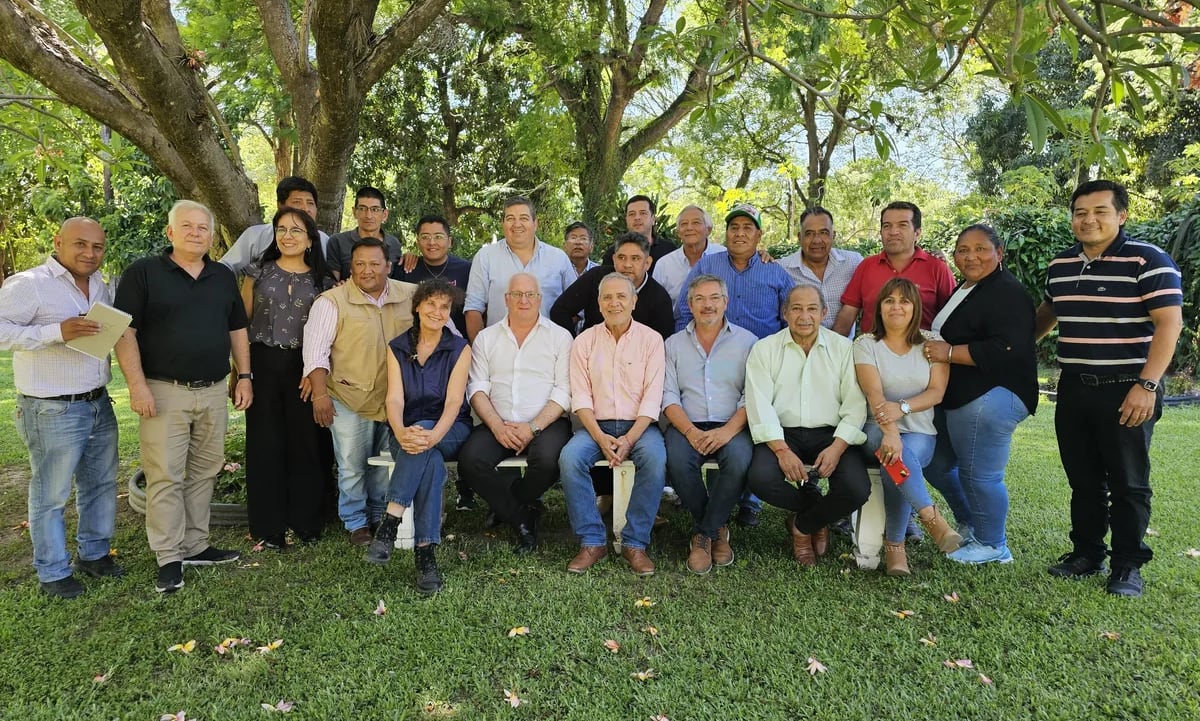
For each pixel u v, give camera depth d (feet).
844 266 13.84
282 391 12.23
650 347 12.36
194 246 10.69
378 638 9.17
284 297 12.23
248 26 17.28
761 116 55.57
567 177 42.06
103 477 10.98
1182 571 11.02
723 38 7.29
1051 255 30.68
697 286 12.23
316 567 11.46
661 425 12.78
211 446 11.29
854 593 10.57
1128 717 7.58
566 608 9.98
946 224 36.01
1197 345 27.86
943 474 12.23
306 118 15.06
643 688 8.14
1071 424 10.93
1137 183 54.60
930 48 6.01
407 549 12.21
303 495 12.49
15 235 62.75
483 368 12.60
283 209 12.07
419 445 10.79
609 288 11.98
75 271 10.31
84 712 7.70
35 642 9.02
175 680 8.27
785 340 11.98
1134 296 10.15
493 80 42.73
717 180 64.44
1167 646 8.91
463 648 8.98
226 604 10.14
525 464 12.07
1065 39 5.55
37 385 10.00
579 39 28.30
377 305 12.28
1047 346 31.86
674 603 10.21
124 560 11.62
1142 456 10.35
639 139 39.68
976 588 10.66
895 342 11.53
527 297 12.25
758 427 11.51
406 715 7.66
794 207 65.31
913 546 12.48
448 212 46.73
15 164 17.19
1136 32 4.94
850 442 11.40
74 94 11.80
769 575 11.30
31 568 11.37
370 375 12.03
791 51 11.03
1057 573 11.13
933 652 8.87
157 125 11.81
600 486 13.33
